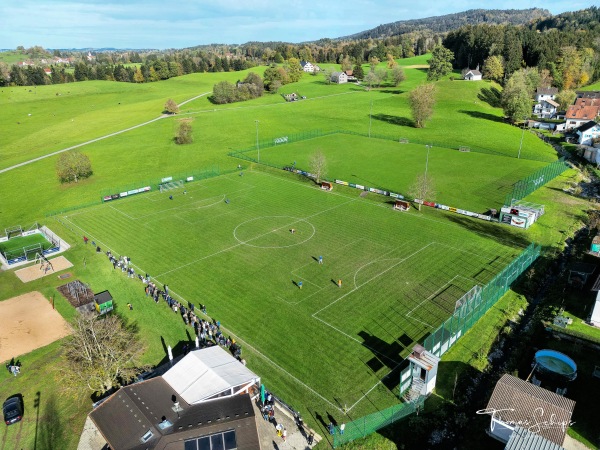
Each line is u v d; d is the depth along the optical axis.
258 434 37.38
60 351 49.94
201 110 199.00
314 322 53.91
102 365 42.78
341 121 174.00
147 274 65.94
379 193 97.81
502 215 80.75
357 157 128.25
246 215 88.38
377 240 75.56
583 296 58.41
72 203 98.81
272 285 62.22
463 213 85.69
